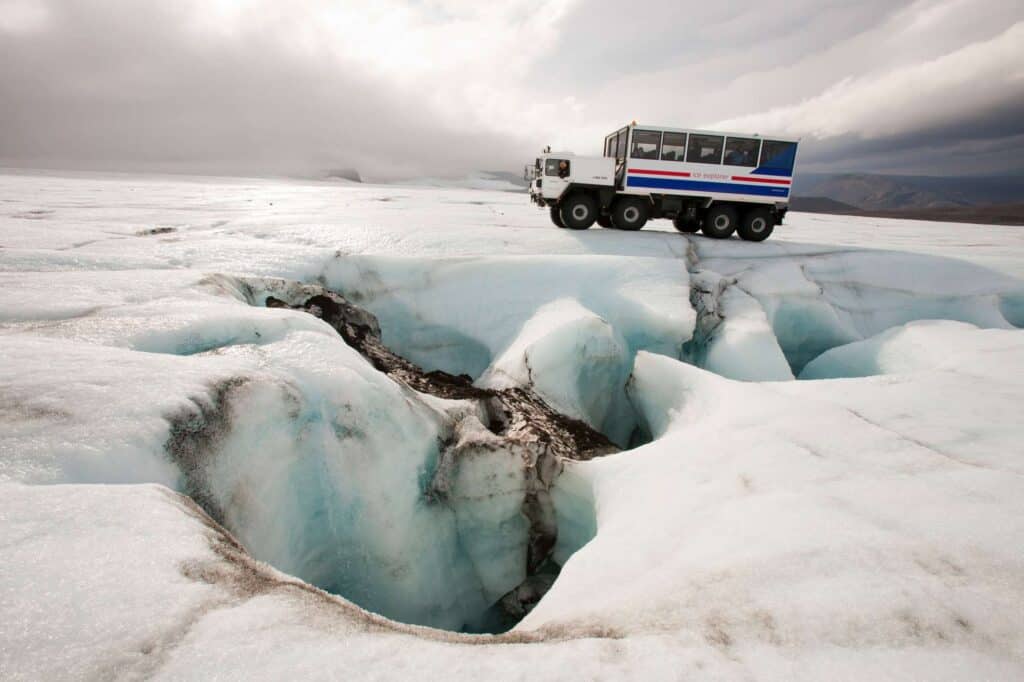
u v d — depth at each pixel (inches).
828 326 363.9
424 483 170.4
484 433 187.3
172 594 61.9
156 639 55.7
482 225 501.0
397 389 170.2
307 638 60.3
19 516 69.5
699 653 67.7
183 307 171.8
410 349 321.7
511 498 180.7
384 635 64.5
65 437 90.1
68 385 106.7
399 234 426.9
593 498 162.4
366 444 152.0
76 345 130.3
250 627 59.9
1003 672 63.4
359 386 153.9
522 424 216.7
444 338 323.6
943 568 81.4
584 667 63.6
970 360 202.4
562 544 186.9
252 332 164.2
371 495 151.3
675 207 470.9
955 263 401.7
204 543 73.3
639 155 445.1
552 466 186.4
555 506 186.2
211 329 159.3
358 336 270.8
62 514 71.5
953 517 94.7
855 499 105.5
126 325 153.8
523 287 338.0
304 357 154.5
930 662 65.4
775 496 112.2
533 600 180.1
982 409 150.3
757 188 457.7
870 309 377.1
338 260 334.0
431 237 418.3
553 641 76.9
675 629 74.4
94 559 64.5
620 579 100.0
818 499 107.3
